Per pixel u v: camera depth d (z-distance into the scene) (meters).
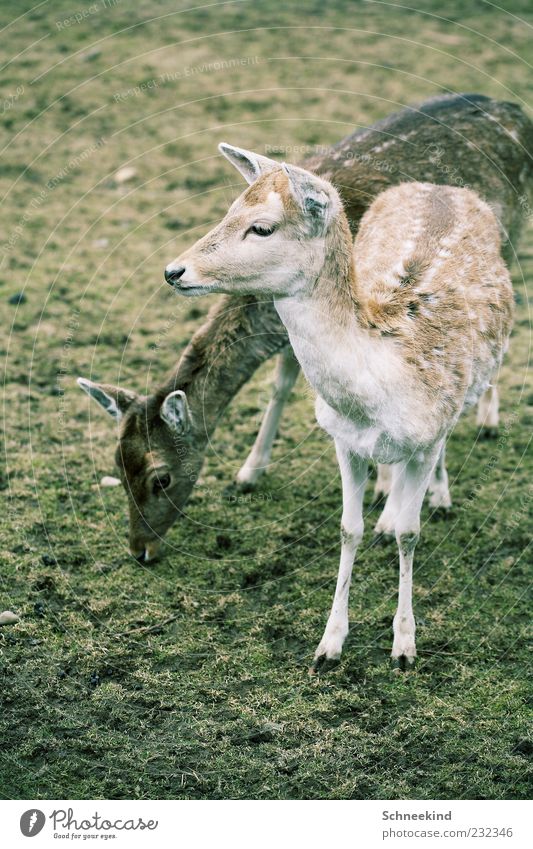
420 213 8.90
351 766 7.34
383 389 7.27
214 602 8.95
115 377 11.88
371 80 18.48
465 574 9.25
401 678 8.07
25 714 7.77
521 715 7.72
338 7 21.75
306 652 8.40
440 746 7.48
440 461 9.83
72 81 18.55
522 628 8.61
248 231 7.01
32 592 8.98
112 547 9.56
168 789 7.18
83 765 7.36
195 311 13.16
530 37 20.25
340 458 7.86
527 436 11.10
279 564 9.38
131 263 14.06
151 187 15.84
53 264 14.04
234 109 17.70
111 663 8.27
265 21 20.92
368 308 7.37
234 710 7.81
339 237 7.07
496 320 8.64
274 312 9.07
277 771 7.30
